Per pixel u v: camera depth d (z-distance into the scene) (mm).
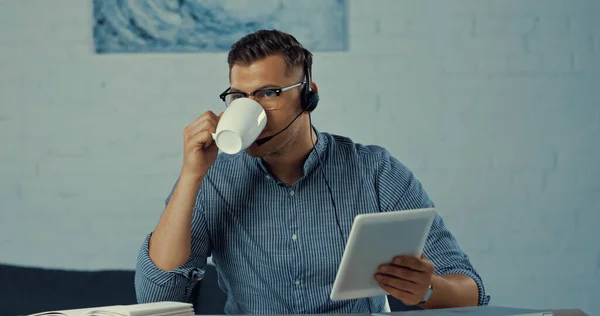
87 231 3285
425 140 3320
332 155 1914
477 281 1731
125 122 3283
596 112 3357
